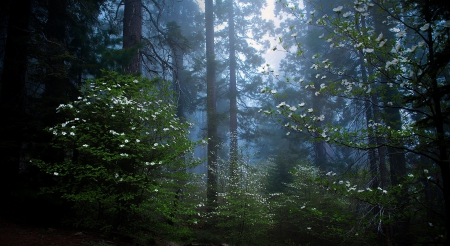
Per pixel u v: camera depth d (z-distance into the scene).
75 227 5.18
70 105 4.93
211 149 11.67
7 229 4.59
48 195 4.88
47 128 4.73
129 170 5.19
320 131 4.22
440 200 4.07
